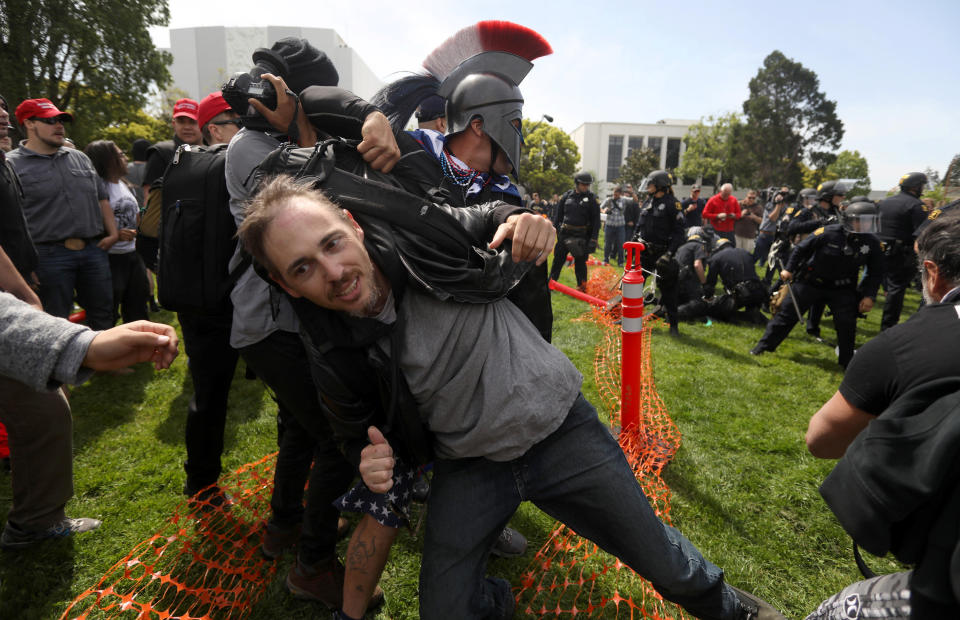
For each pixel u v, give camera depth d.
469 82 1.38
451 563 1.32
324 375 1.18
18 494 2.16
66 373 0.92
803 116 64.69
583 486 1.30
